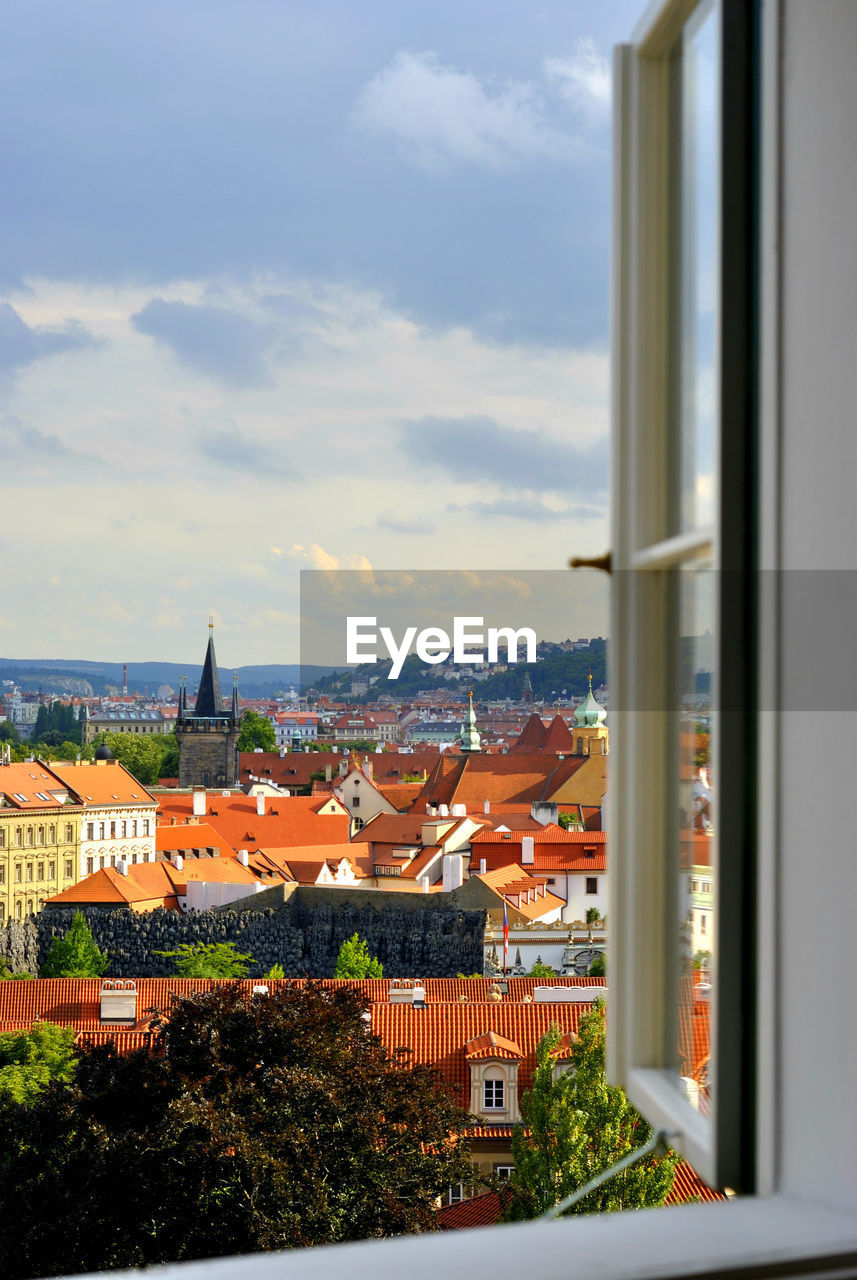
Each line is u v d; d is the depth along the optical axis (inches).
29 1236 712.4
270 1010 896.3
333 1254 81.8
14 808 5039.4
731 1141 98.5
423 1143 868.0
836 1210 85.7
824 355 88.4
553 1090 846.5
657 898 116.6
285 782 5438.0
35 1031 1434.5
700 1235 83.7
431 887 3907.5
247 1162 740.7
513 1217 837.2
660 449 118.3
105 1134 756.0
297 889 3432.6
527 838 3469.5
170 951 3462.1
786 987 92.9
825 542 87.7
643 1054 115.3
